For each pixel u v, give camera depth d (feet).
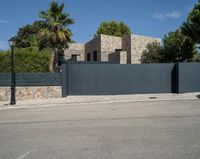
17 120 41.24
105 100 64.69
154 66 77.46
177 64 76.38
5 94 68.64
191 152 22.61
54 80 70.74
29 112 49.93
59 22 96.99
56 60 97.60
